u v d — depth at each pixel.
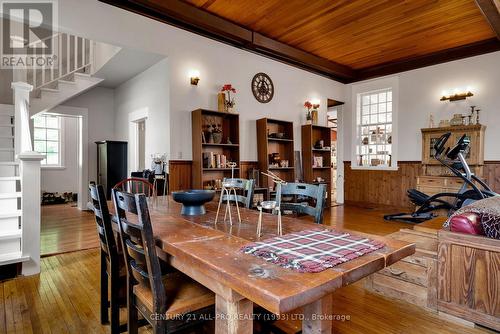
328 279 0.87
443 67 5.79
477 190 3.81
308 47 5.62
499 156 5.16
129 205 1.32
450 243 2.03
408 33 5.01
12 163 3.50
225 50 5.00
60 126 7.61
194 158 4.53
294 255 1.07
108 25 3.76
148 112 4.96
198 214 1.93
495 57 5.22
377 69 6.69
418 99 6.10
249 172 5.23
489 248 1.84
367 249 1.15
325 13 4.37
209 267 1.00
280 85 5.87
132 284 1.47
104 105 6.54
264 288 0.81
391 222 5.02
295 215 5.30
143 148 5.79
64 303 2.25
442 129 5.29
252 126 5.38
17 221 2.96
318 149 6.34
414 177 6.09
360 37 5.19
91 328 1.92
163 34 4.27
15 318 2.04
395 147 6.39
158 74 4.64
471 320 1.92
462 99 5.54
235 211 2.07
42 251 3.48
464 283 1.95
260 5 4.17
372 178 6.74
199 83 4.67
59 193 7.56
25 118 3.31
